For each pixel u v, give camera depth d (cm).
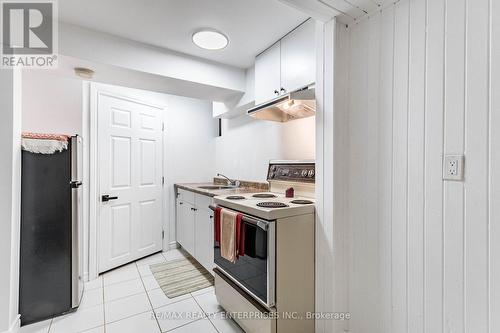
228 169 353
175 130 348
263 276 143
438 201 111
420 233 117
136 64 208
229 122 351
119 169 278
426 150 115
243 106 279
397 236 126
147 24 186
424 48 115
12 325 158
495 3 94
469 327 101
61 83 236
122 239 279
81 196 226
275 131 264
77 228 195
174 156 347
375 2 129
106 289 228
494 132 94
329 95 147
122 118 282
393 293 128
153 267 278
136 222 296
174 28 191
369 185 139
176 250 337
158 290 226
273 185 239
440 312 110
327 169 148
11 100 156
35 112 225
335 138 145
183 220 317
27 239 177
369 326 139
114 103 274
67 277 191
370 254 138
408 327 121
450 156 106
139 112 301
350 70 149
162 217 331
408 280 121
